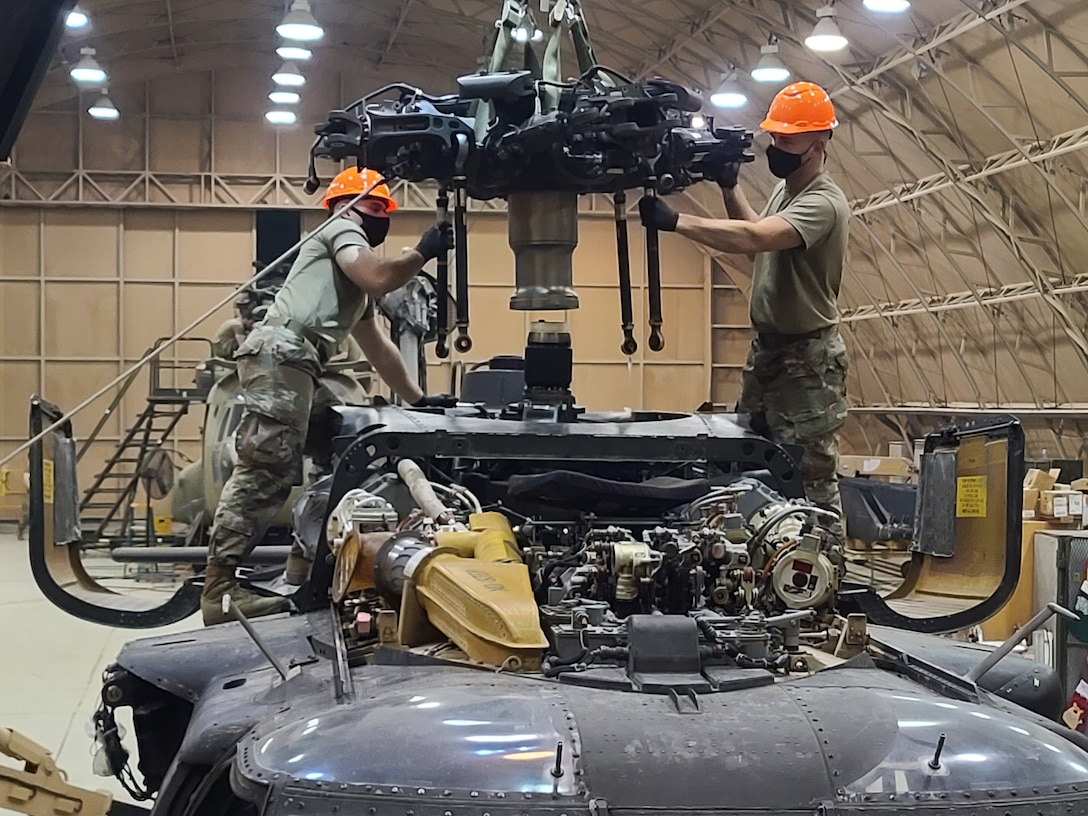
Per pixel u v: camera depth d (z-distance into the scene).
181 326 23.25
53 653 10.28
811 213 5.33
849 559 9.06
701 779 2.88
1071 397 16.80
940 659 4.35
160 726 4.54
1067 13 12.31
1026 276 16.11
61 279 22.94
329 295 6.14
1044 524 10.17
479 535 4.06
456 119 4.69
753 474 5.14
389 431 4.65
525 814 2.77
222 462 12.65
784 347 5.71
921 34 14.48
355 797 2.80
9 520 22.73
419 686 3.33
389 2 20.86
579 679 3.38
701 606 3.89
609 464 5.23
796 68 17.17
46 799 3.96
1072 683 8.27
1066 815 2.89
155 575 14.34
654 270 5.00
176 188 23.22
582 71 5.40
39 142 22.78
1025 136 14.49
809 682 3.48
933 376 20.06
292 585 5.60
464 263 4.89
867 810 2.85
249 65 23.25
